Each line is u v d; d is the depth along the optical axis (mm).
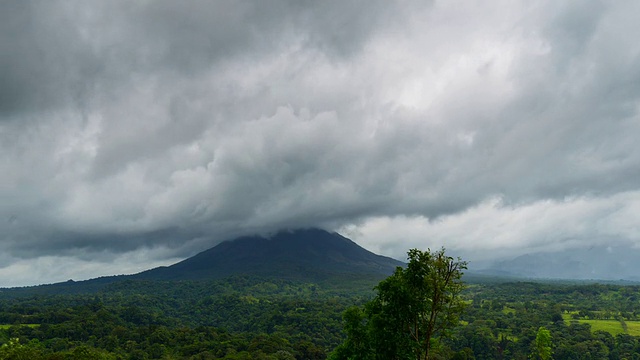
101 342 156500
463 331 166500
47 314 184750
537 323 180500
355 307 53469
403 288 44031
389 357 44156
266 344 152875
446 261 46094
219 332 183750
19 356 63250
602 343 145125
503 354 147875
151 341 161500
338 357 52625
